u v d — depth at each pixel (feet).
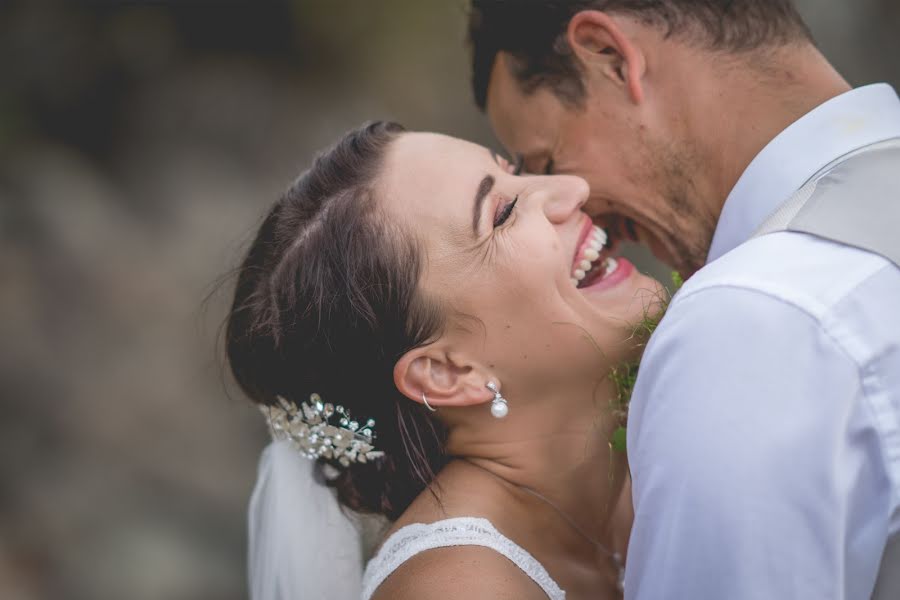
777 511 5.15
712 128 7.36
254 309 8.14
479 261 7.40
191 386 24.70
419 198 7.55
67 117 29.01
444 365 7.75
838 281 5.43
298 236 7.90
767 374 5.29
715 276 5.74
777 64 7.14
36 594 21.02
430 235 7.47
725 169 7.36
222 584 22.63
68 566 21.68
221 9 31.32
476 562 7.07
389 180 7.69
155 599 21.75
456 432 8.04
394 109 33.22
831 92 7.05
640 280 8.16
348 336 7.69
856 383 5.23
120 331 24.90
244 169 30.17
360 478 8.54
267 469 9.14
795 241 5.73
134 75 29.96
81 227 26.32
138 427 23.84
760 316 5.38
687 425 5.45
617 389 7.78
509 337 7.52
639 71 7.53
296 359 7.97
